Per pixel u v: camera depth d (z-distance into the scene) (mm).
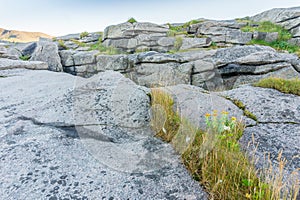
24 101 3422
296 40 11156
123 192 1640
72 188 1663
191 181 1749
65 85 4148
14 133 2420
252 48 7301
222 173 1708
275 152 2312
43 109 3000
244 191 1590
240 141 2471
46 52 10016
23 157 1990
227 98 3715
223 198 1554
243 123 2920
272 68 6309
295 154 2283
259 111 3271
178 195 1618
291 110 3252
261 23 13445
